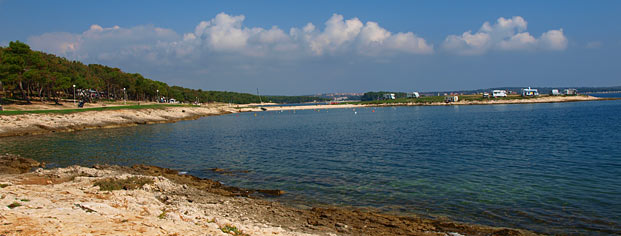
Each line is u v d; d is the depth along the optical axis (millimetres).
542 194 20109
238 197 20125
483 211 17469
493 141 43688
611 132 48188
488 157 32406
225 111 166000
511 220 16172
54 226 9977
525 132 52906
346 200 19844
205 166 30828
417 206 18484
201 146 44594
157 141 49969
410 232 14688
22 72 85875
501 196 19891
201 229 11570
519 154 33562
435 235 14352
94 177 22375
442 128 64938
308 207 18641
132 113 92125
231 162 32688
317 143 46875
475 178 24359
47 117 66375
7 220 10258
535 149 36250
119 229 10359
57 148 41594
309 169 28812
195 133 63125
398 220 16156
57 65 111875
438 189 21719
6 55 82375
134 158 35156
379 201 19531
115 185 19312
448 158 32406
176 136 57406
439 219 16484
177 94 198500
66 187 18547
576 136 45594
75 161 33031
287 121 103062
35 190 16859
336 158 34031
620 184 21781
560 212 17047
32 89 100312
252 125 85562
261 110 198125
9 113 63000
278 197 20578
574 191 20547
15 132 55656
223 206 17781
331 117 123938
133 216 12312
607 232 14539
